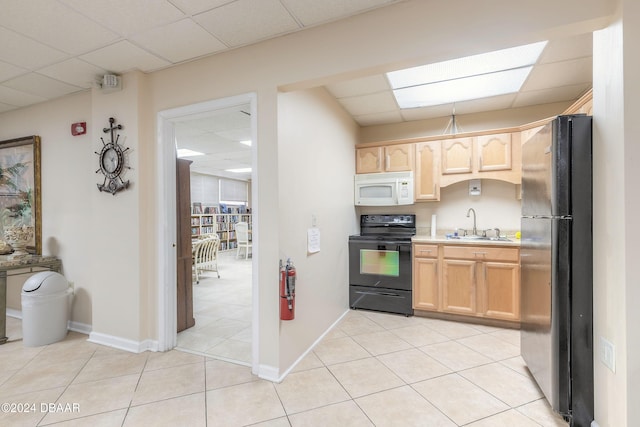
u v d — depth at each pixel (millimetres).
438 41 1666
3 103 3152
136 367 2234
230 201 9609
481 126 3594
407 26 1727
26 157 3197
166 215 2506
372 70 1857
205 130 4199
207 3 1691
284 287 2037
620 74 1322
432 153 3498
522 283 2203
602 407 1483
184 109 2379
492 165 3242
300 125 2412
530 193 2012
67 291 2818
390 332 2893
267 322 2096
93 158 2668
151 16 1802
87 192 2889
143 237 2504
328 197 2984
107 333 2621
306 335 2480
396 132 3959
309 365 2271
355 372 2166
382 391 1933
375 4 1738
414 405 1789
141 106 2494
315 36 1948
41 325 2594
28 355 2420
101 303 2643
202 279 5488
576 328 1577
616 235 1360
